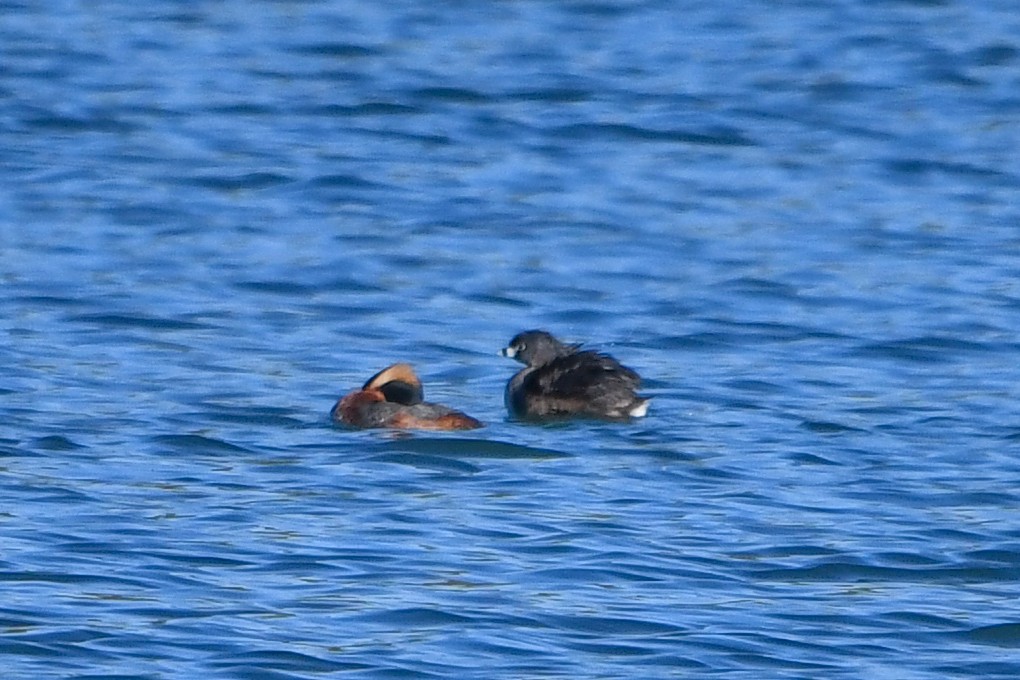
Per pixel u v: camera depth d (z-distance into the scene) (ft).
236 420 59.41
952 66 120.67
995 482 54.13
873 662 39.99
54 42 122.83
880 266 83.76
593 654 39.86
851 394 65.05
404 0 137.59
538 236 87.86
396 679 38.04
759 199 95.30
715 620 42.27
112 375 64.90
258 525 48.21
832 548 47.73
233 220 89.25
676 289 79.92
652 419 61.21
